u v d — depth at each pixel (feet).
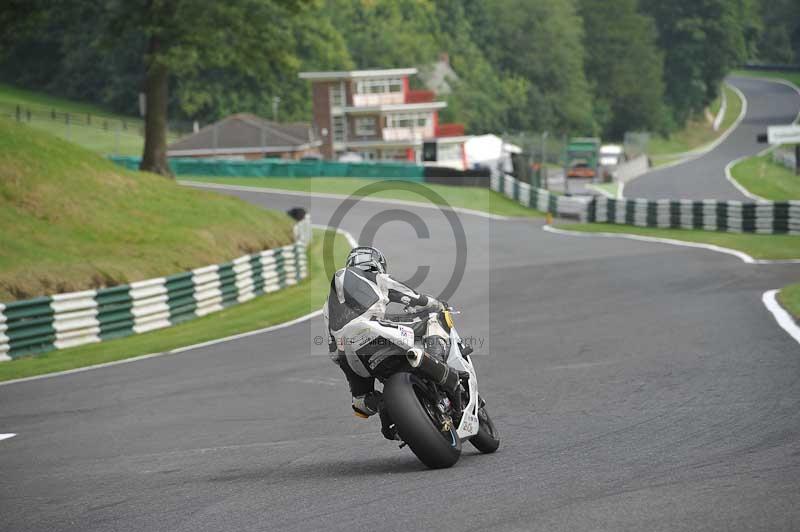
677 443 91.40
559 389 127.44
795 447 85.87
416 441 82.33
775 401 109.91
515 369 146.41
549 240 455.63
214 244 339.98
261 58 584.81
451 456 83.87
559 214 622.54
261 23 572.51
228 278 283.79
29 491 86.63
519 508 69.67
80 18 586.45
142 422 121.60
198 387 147.84
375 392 90.33
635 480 76.64
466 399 89.86
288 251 333.42
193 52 558.15
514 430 103.76
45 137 367.86
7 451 107.86
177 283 256.73
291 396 133.49
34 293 251.19
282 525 69.46
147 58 554.05
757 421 99.71
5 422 128.88
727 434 94.27
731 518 64.08
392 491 77.36
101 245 301.02
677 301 220.64
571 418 108.06
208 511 75.00
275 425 113.70
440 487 77.82
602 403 115.96
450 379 86.74
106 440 110.83
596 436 97.19
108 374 170.60
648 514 66.08
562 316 209.36
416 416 82.28
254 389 141.79
